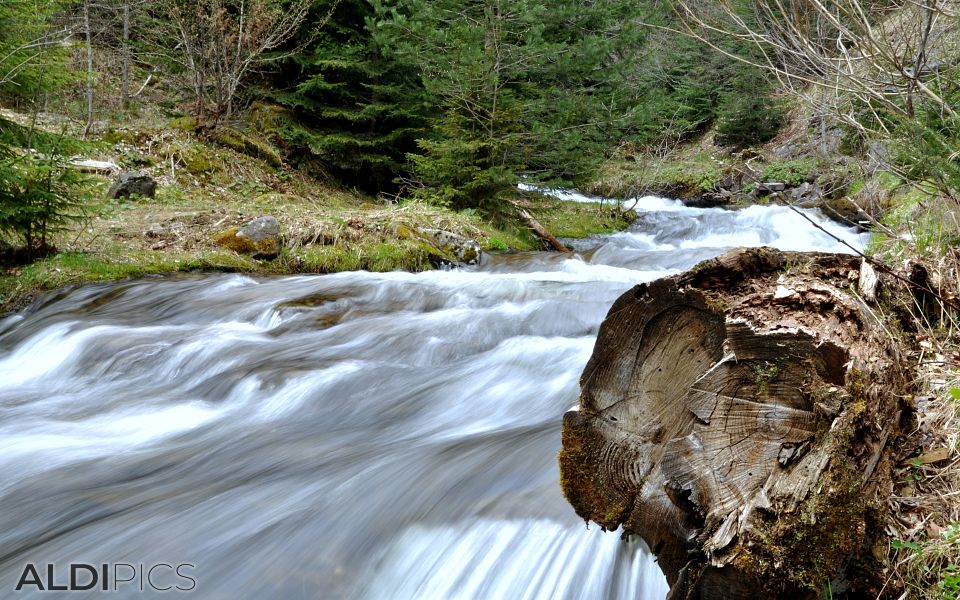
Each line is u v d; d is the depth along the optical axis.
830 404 2.00
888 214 7.42
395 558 2.92
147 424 4.66
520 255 10.68
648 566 2.54
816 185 14.95
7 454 4.14
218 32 13.60
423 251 9.71
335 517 3.21
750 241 13.27
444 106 13.27
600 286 7.87
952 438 2.57
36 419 4.77
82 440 4.38
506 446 3.74
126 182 10.61
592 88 13.66
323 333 6.41
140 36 15.85
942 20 4.24
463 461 3.60
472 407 4.63
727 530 1.94
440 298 7.60
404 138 15.30
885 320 2.99
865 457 2.06
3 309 7.12
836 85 4.36
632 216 15.54
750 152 18.41
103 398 5.16
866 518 2.08
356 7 14.89
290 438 4.35
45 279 7.50
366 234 9.84
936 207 4.68
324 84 14.21
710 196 17.34
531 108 12.14
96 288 7.50
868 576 2.12
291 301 7.25
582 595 2.60
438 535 2.98
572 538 2.76
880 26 4.43
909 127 3.81
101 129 12.60
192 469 3.92
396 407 4.72
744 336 2.13
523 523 2.92
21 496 3.59
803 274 2.82
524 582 2.69
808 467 1.95
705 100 20.44
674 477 2.15
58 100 13.04
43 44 7.81
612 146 16.33
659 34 17.22
